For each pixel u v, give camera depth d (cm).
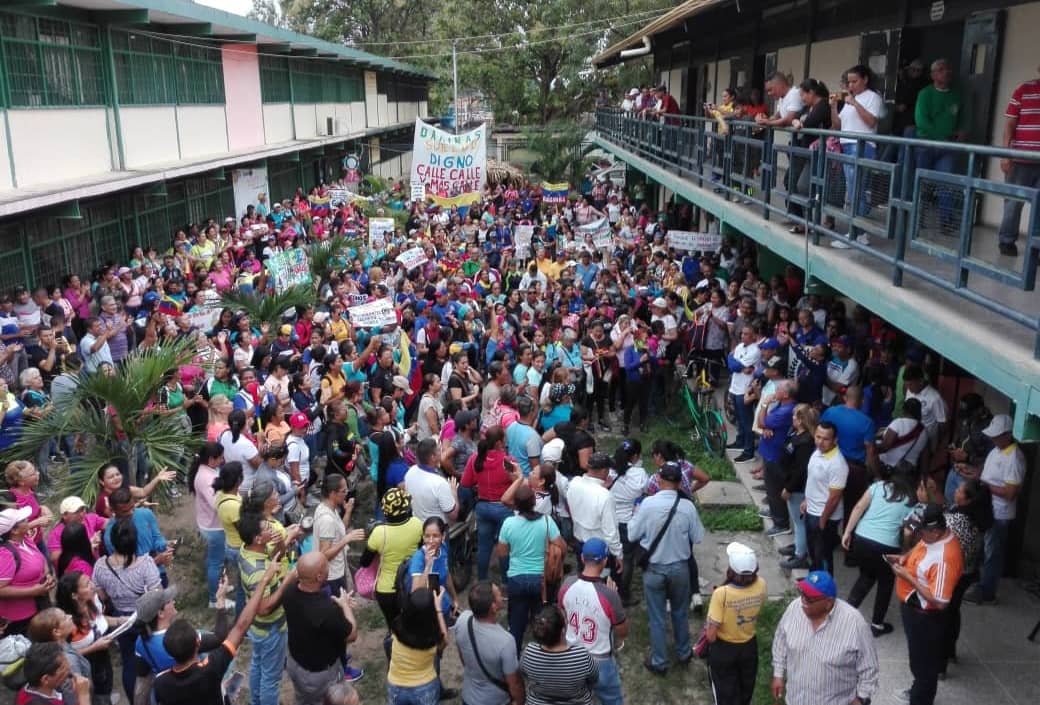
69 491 935
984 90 967
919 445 884
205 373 1148
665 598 772
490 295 1622
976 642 795
